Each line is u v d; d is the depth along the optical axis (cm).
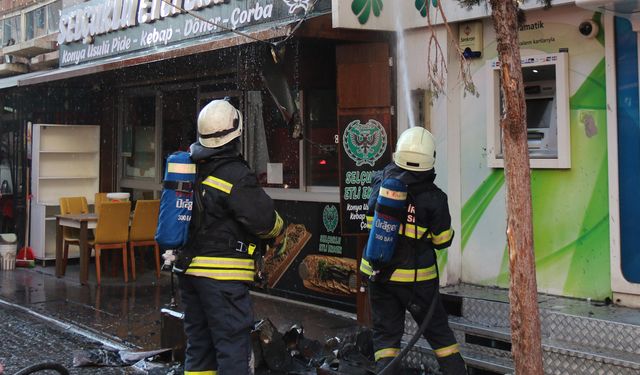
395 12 668
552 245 609
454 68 661
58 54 1226
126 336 712
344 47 688
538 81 623
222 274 449
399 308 509
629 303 561
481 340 564
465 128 664
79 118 1178
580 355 499
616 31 562
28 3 1335
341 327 716
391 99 690
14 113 1210
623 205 564
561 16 596
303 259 820
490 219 649
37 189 1130
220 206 451
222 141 457
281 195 851
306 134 827
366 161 678
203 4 849
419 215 485
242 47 755
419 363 572
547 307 566
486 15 616
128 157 1170
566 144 593
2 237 1101
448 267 661
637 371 472
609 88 565
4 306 857
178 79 1005
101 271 1078
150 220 999
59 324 766
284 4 730
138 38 977
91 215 1024
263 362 589
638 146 555
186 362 479
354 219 682
